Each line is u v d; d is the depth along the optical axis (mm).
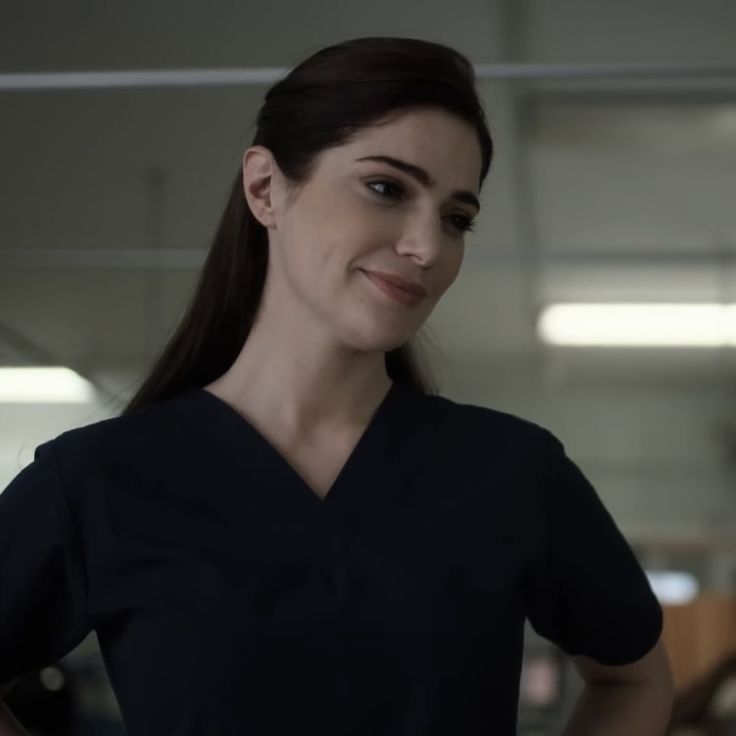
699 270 15555
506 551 1818
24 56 9055
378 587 1720
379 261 1720
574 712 2049
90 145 10547
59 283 13578
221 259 2053
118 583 1752
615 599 1973
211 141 10438
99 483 1803
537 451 1953
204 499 1800
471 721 1698
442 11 8695
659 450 24234
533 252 14125
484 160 1854
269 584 1711
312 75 1795
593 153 11680
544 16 8758
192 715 1642
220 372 2068
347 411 1906
